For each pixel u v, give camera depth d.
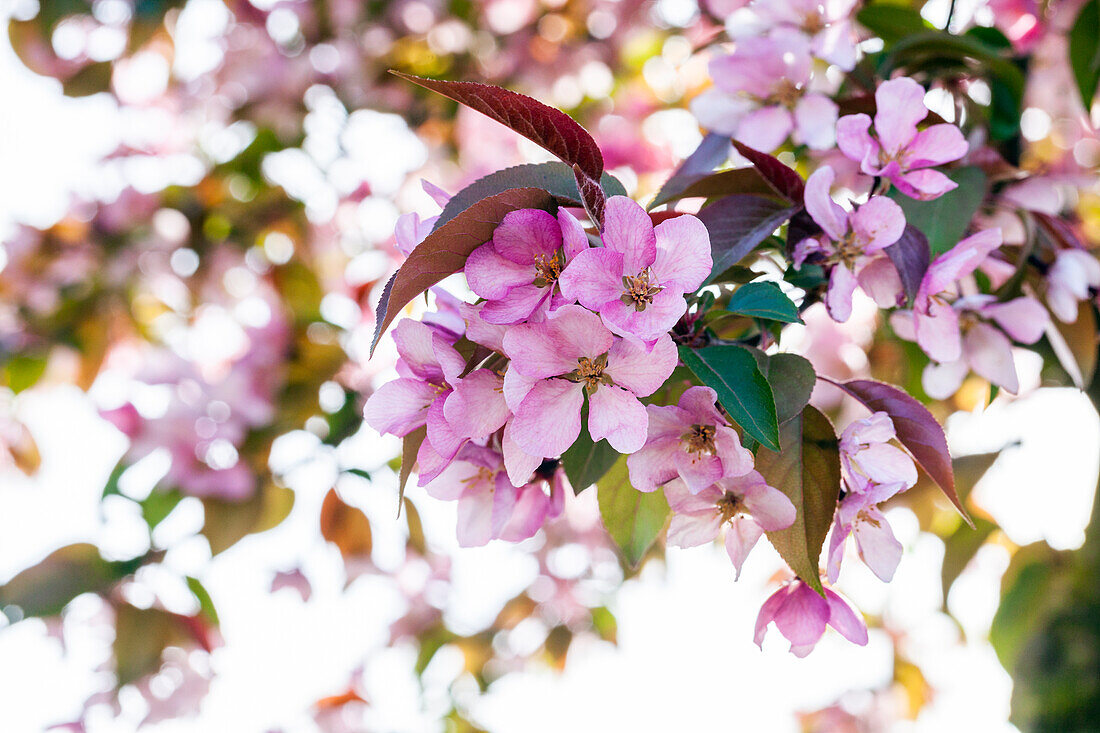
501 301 0.72
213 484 1.49
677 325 0.74
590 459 0.76
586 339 0.72
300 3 1.99
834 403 1.34
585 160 0.74
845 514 0.74
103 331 1.91
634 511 0.78
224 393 1.51
